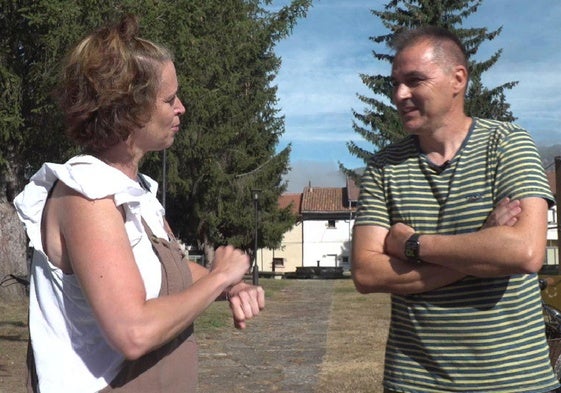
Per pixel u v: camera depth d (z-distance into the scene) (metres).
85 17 12.27
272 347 10.76
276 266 72.00
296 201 74.94
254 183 35.75
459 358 2.73
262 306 2.36
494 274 2.63
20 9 11.70
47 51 12.18
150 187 2.51
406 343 2.86
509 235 2.61
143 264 2.15
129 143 2.22
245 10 26.59
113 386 2.13
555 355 5.71
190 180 32.81
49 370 2.11
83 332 2.12
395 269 2.82
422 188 2.91
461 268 2.67
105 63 2.12
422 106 2.87
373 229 2.97
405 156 3.00
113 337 1.97
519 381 2.69
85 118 2.14
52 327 2.13
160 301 2.04
